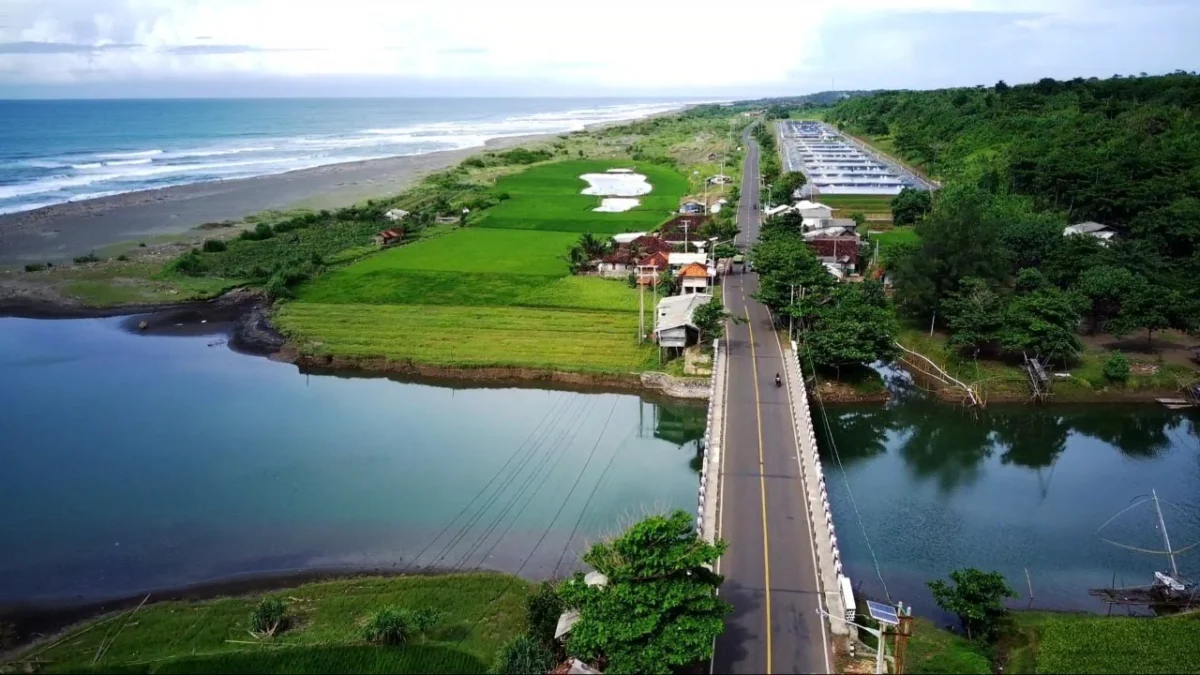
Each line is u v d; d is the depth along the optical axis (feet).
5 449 262.88
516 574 196.54
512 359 329.93
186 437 273.95
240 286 429.38
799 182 620.08
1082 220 463.01
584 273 446.19
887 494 242.58
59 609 183.42
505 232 549.54
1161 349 330.13
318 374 334.44
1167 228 398.83
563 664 153.17
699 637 138.62
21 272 452.76
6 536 212.23
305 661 157.17
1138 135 544.21
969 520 226.58
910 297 348.18
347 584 189.98
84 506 227.81
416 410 301.22
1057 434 286.25
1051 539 216.54
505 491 238.89
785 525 191.52
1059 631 167.63
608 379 317.01
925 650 160.86
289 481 243.40
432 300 402.11
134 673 155.43
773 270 354.33
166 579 194.70
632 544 146.10
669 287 395.34
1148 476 254.68
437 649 160.45
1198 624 169.37
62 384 318.24
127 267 462.19
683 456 265.54
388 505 229.45
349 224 571.69
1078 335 345.72
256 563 201.36
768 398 264.52
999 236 386.73
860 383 310.45
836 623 160.35
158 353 352.28
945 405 306.55
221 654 159.33
